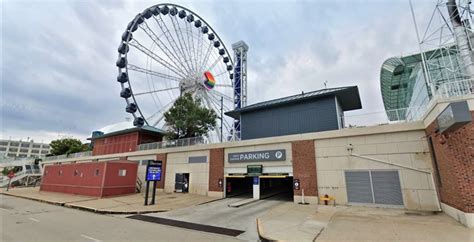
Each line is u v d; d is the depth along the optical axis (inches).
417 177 496.7
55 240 305.9
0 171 1878.7
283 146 693.9
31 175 1689.2
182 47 1421.0
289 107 825.5
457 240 271.3
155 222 432.1
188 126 1079.6
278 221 406.6
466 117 301.7
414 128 512.4
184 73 1401.3
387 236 295.4
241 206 602.5
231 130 1339.8
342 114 857.5
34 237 318.7
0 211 558.9
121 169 911.0
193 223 421.1
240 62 1761.8
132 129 1256.2
